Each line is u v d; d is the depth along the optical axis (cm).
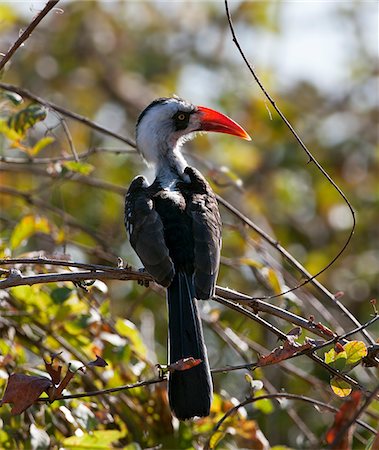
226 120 1148
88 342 1032
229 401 998
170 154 1140
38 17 898
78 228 1280
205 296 870
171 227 922
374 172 1623
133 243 921
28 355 1153
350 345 818
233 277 1361
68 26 1669
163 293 1148
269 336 1257
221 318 1237
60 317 1020
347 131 1675
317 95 1723
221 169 1179
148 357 1097
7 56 902
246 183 1577
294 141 1606
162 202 950
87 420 927
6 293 1024
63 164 1116
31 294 1023
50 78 1648
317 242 1548
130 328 1039
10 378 802
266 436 1218
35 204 1207
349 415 854
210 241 913
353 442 1202
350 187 1593
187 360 793
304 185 1583
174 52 1733
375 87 1733
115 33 1708
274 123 1597
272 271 1084
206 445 898
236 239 1358
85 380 1012
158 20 1730
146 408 1020
